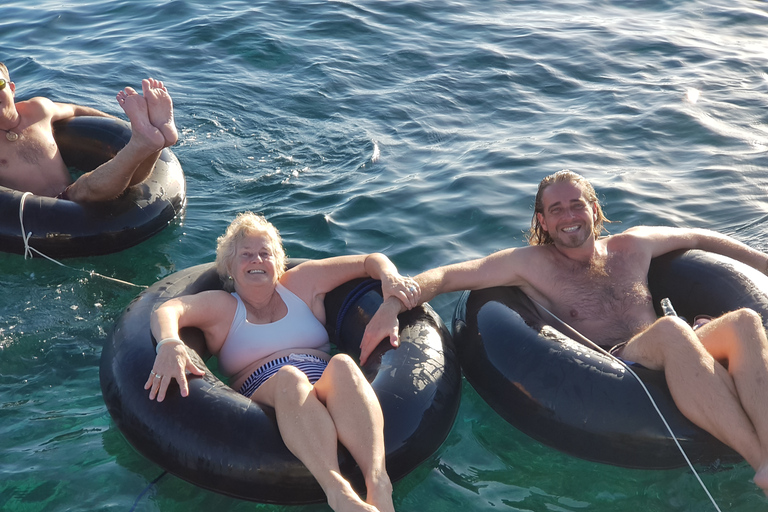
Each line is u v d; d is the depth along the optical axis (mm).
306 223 5016
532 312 3697
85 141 5402
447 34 8719
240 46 8086
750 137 6133
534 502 3021
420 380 3199
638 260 3891
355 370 2998
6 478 3086
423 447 3070
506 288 3871
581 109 6824
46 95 6781
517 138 6277
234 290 3758
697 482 3064
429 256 4648
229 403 3021
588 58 8000
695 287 3822
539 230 4031
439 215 5098
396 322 3479
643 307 3732
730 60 7840
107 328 4055
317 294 3801
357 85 7305
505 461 3248
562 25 9039
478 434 3404
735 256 4031
